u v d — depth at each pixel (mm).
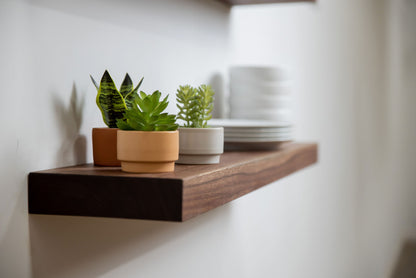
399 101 4746
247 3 1510
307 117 2219
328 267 2602
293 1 1469
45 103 813
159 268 1152
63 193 771
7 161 744
